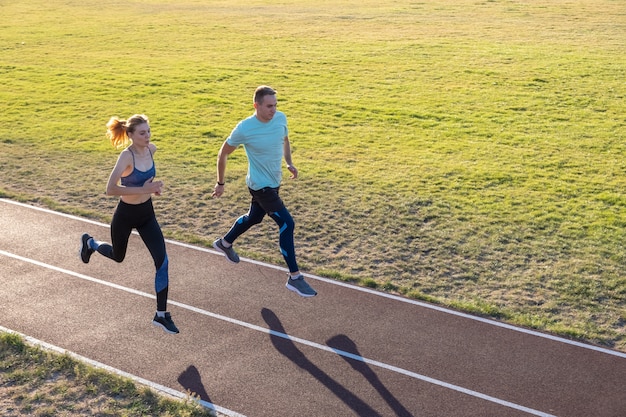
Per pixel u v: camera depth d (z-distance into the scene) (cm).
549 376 633
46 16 3288
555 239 959
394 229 993
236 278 823
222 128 1577
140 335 691
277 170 721
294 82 2012
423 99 1820
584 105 1736
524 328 721
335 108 1747
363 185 1183
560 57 2228
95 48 2538
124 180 651
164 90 1922
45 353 645
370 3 3588
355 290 801
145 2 3803
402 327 717
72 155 1375
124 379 603
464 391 608
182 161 1333
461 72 2089
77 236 948
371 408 582
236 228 777
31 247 905
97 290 785
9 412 565
